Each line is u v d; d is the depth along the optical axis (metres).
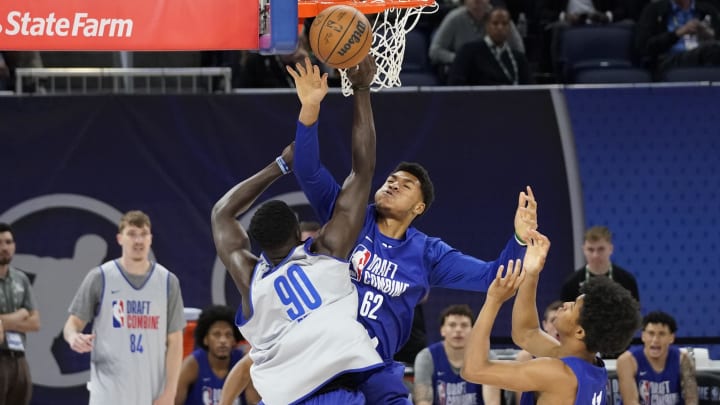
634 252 27.84
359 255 14.62
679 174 28.06
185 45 13.71
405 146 27.69
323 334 13.57
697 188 28.05
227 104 27.52
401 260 14.93
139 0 13.64
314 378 13.51
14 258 26.84
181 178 27.42
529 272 14.23
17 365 23.00
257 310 13.84
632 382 22.69
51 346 26.83
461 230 27.69
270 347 13.84
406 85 30.16
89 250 27.09
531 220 14.37
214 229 14.48
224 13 13.77
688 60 31.05
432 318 27.64
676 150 28.09
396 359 24.88
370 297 14.66
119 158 27.28
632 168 28.00
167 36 13.67
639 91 28.14
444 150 27.75
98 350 21.64
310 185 14.46
